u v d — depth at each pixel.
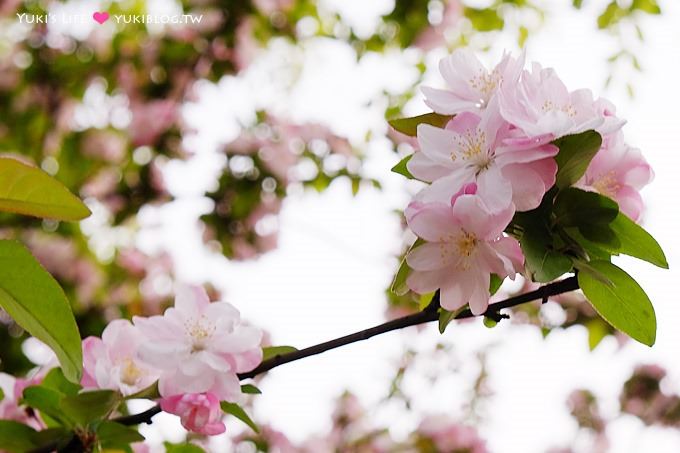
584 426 2.29
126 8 2.36
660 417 2.23
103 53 2.35
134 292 2.32
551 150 0.92
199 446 1.07
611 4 2.27
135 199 2.29
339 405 1.99
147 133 2.31
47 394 0.98
